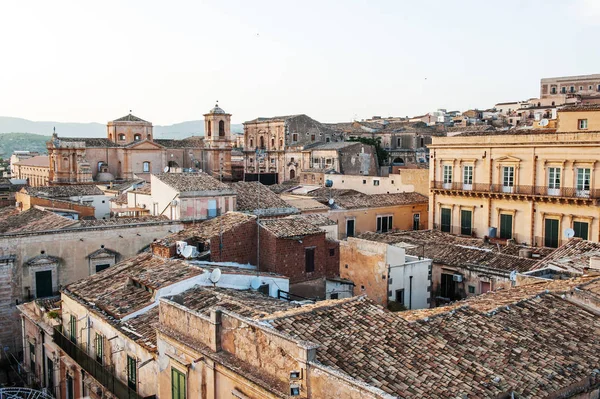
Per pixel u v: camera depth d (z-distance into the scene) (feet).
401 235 188.24
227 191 166.40
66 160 315.99
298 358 50.90
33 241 133.28
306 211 199.31
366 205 221.25
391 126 442.50
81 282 101.81
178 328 68.54
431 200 220.23
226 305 76.13
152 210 175.52
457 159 209.87
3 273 129.39
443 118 474.08
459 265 139.44
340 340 57.57
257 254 107.96
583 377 60.59
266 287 95.20
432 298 143.33
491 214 200.03
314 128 408.05
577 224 176.96
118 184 297.33
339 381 47.14
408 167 326.44
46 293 135.23
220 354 60.70
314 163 356.59
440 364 56.80
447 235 190.08
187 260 99.91
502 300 82.33
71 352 96.27
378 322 62.85
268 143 414.82
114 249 145.48
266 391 52.95
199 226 115.14
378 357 55.83
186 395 65.46
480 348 62.49
